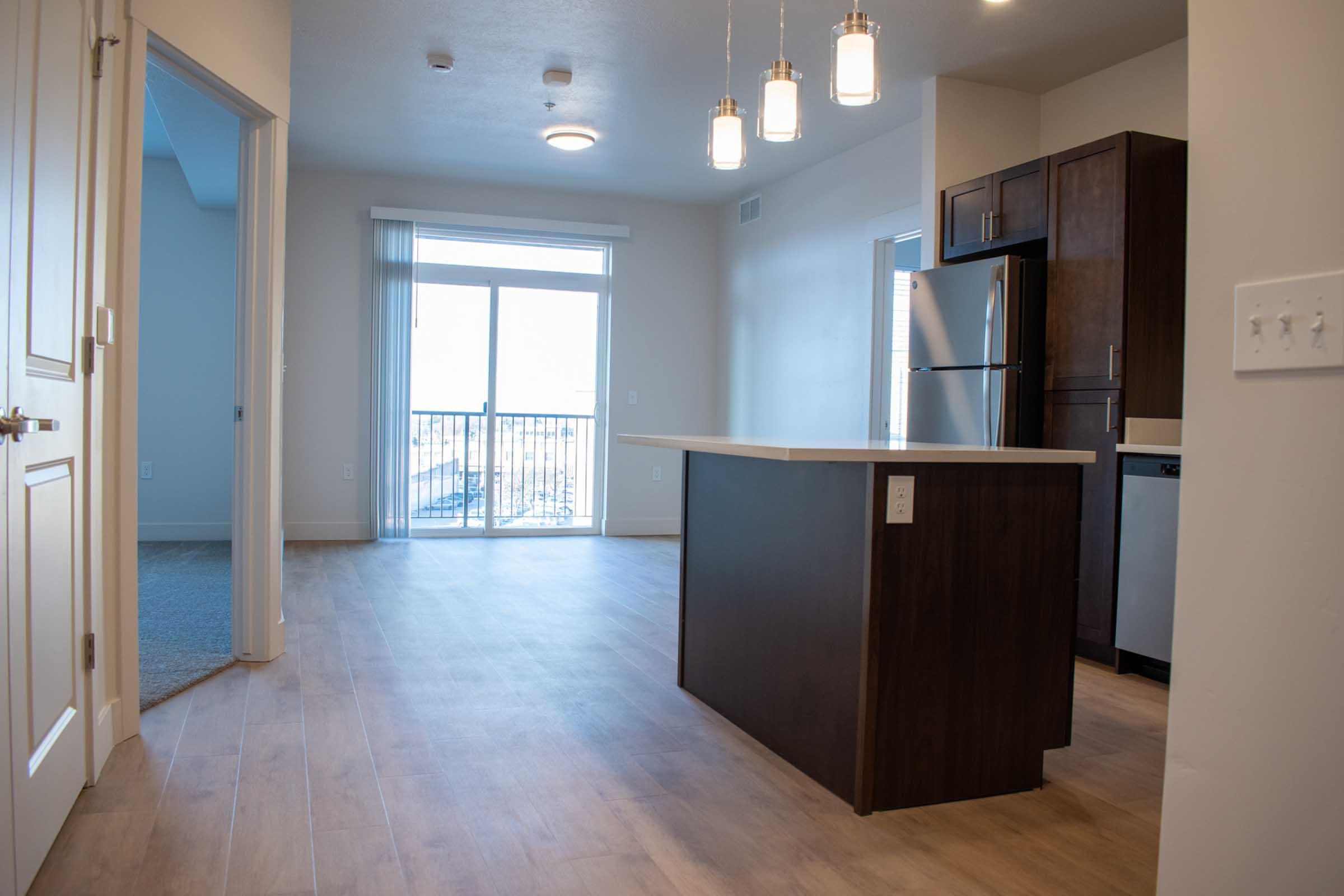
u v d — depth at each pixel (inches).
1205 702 54.8
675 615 175.5
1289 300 50.2
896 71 176.7
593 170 257.0
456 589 197.0
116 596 101.8
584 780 95.8
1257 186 52.2
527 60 178.2
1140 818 89.6
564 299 291.4
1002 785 95.0
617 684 130.4
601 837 82.7
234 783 92.4
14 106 66.3
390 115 212.8
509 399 289.7
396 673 132.6
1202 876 55.1
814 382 244.7
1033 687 96.3
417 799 89.9
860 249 224.8
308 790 91.1
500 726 111.7
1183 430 56.1
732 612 114.9
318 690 123.8
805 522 99.2
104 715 96.5
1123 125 172.4
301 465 264.8
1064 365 154.1
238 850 78.1
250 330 134.3
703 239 298.8
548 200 282.2
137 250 102.3
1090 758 105.7
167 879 73.0
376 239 263.9
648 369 294.5
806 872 77.2
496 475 294.0
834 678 93.4
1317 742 49.2
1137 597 139.5
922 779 91.4
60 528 80.9
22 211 68.7
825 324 239.8
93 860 75.8
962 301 166.6
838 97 87.7
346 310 266.7
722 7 152.9
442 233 275.6
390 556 239.0
